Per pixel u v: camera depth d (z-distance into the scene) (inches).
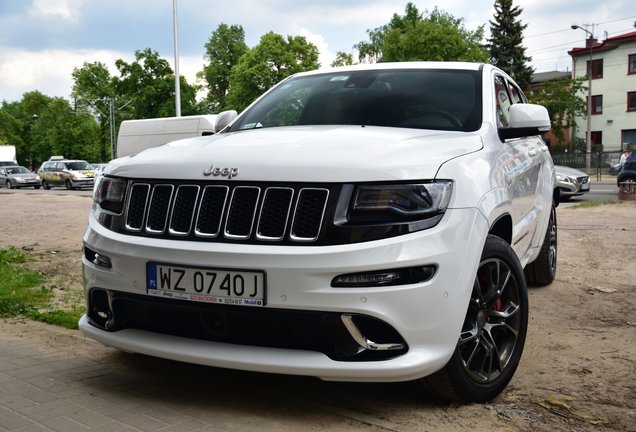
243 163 115.2
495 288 127.5
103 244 123.8
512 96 197.3
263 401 121.7
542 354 156.5
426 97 156.9
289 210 109.0
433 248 108.3
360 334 106.8
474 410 118.1
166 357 115.0
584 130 2047.2
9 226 481.1
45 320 181.8
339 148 116.7
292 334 109.6
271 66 2134.6
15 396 123.1
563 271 268.1
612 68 1974.7
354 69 178.9
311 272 104.7
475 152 130.0
